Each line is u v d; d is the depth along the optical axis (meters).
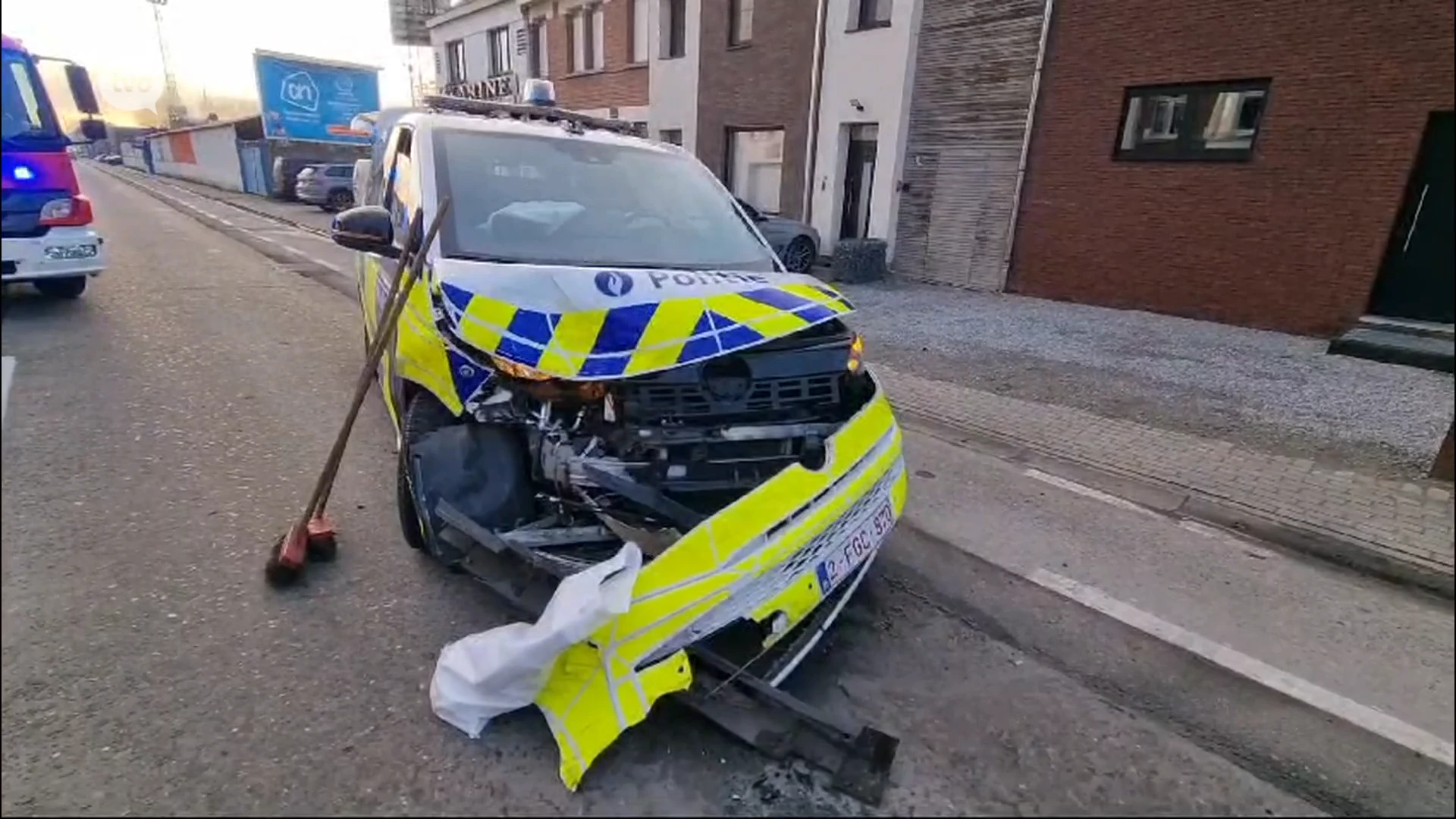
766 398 2.87
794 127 14.55
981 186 11.64
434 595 3.17
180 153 43.00
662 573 2.42
